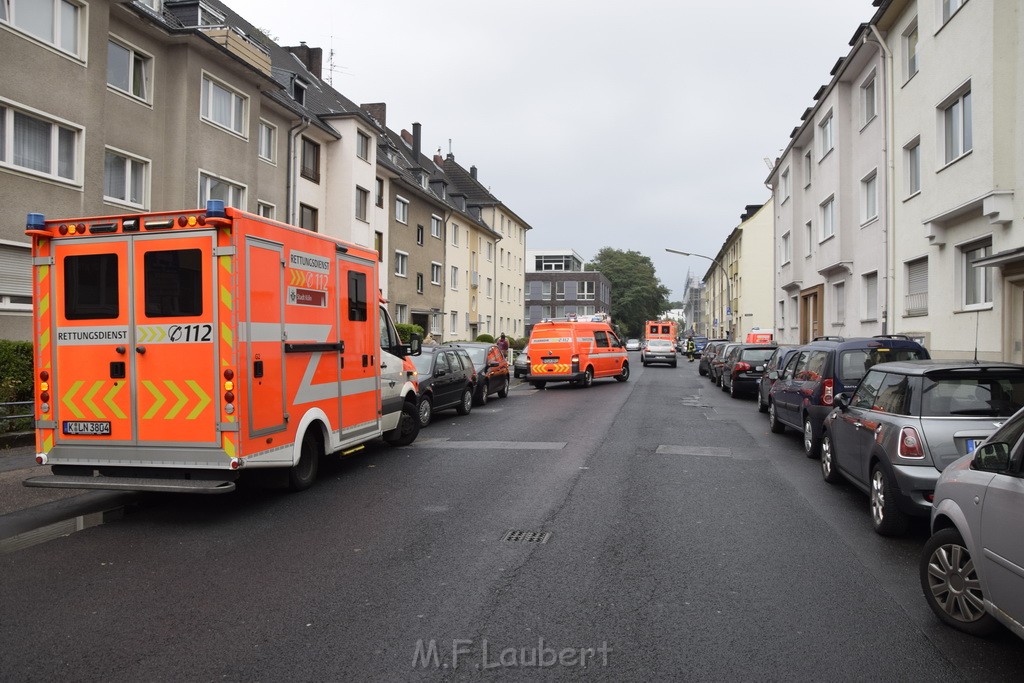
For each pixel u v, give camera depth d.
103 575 5.22
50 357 6.96
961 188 13.20
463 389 15.77
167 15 20.16
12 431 10.68
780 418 12.22
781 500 7.55
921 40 15.11
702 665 3.67
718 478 8.72
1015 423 3.90
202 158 19.02
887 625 4.21
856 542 6.00
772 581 5.01
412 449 10.99
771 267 47.56
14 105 13.75
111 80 16.94
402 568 5.32
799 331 28.03
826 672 3.59
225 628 4.20
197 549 5.88
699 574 5.16
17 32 13.80
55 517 6.75
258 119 21.61
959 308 13.92
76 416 6.90
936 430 5.72
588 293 89.50
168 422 6.70
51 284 6.95
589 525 6.55
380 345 10.14
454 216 43.47
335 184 27.78
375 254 9.65
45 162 14.59
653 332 45.22
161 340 6.70
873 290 20.19
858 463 6.91
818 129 24.45
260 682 3.50
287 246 7.41
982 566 3.83
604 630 4.14
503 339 36.00
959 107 13.64
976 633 4.04
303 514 7.03
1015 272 11.57
